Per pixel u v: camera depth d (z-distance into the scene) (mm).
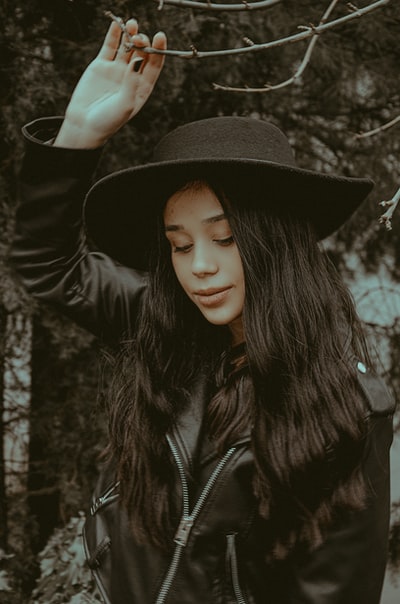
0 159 4582
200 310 1488
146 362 1519
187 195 1389
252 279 1390
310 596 1373
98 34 4445
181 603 1407
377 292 5047
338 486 1354
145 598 1433
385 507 1411
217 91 4652
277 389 1386
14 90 4438
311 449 1350
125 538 1473
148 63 1446
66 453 4738
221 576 1411
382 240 4992
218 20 4457
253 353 1387
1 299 4500
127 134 4539
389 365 4980
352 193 1446
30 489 4832
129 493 1455
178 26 4355
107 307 1618
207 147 1387
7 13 4477
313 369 1389
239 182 1384
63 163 1479
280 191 1409
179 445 1438
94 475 4738
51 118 1533
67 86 4496
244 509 1400
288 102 4746
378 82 4875
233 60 4578
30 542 4719
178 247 1429
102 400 1803
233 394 1432
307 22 4645
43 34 4547
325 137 4918
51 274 1586
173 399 1489
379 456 1397
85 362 4723
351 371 1410
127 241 1599
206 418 1459
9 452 4848
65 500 4633
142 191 1487
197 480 1426
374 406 1395
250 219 1388
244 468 1399
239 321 1504
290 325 1394
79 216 1554
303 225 1443
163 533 1416
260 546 1405
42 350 4754
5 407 4793
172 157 1406
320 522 1350
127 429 1515
